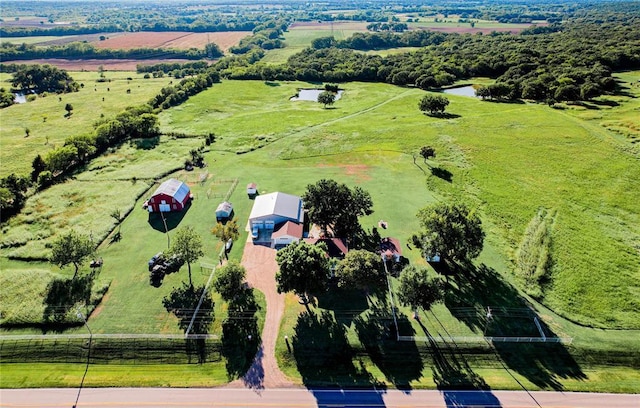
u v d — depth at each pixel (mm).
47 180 84375
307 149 102438
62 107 146125
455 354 46156
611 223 68938
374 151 99625
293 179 86188
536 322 49656
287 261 48438
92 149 97938
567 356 45906
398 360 45500
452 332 48531
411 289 46625
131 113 121438
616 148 96438
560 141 101438
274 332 48625
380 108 138375
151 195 80062
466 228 55031
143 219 72062
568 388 42531
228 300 52656
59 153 88438
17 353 46562
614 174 84812
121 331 48500
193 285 55750
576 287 55031
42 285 54875
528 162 91188
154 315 50750
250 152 101812
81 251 55594
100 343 47250
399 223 69375
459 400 41281
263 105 148875
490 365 45125
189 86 158750
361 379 43469
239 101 152500
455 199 77062
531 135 105875
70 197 79188
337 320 50062
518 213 72000
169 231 68188
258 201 72062
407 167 90625
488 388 42562
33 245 63969
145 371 44938
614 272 57719
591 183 81625
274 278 57000
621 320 49969
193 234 55656
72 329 48812
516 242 64375
